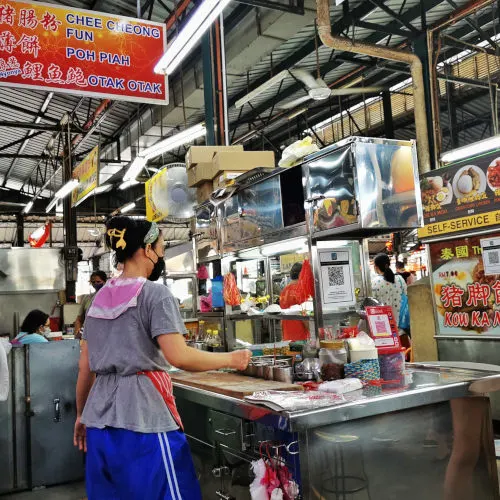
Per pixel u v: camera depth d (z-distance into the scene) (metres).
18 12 4.57
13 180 17.19
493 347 4.59
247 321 3.97
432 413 2.30
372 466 2.11
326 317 2.84
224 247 3.95
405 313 5.41
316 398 2.12
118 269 2.31
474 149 5.23
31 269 8.50
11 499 3.85
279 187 3.20
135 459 1.79
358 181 2.53
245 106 10.38
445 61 8.85
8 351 3.86
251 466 2.26
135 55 4.95
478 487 2.39
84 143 12.44
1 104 10.27
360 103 11.59
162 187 6.49
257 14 6.68
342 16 7.54
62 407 4.03
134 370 1.87
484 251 4.66
